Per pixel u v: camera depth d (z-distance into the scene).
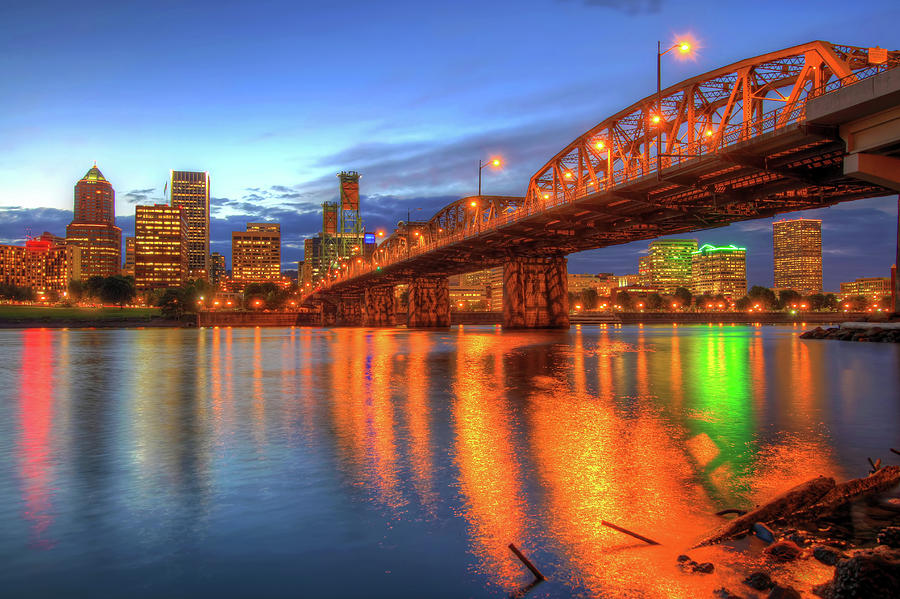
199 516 7.92
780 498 7.67
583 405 18.02
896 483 8.96
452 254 113.00
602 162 74.06
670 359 38.72
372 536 7.18
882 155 35.72
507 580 6.00
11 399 20.33
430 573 6.17
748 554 6.57
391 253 150.62
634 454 11.35
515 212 85.88
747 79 47.72
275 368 33.03
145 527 7.52
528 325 104.44
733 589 5.75
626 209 69.19
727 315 197.25
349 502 8.47
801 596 5.51
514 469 10.27
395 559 6.52
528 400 19.25
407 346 58.94
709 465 10.52
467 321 191.50
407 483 9.42
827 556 6.31
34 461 11.05
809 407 17.44
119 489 9.18
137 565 6.40
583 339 74.38
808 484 7.98
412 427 14.33
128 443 12.66
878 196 55.28
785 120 41.34
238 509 8.20
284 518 7.82
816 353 43.78
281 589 5.84
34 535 7.25
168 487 9.30
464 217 108.12
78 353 50.41
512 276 104.06
